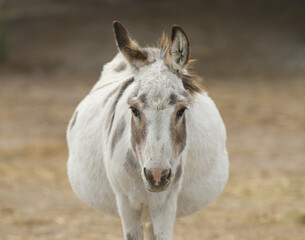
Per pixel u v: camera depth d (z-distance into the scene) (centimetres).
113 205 1803
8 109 6144
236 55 8556
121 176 1585
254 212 3011
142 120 1429
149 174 1379
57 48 9262
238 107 6059
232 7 10250
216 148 1820
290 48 8738
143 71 1490
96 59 8738
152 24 9525
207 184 1816
